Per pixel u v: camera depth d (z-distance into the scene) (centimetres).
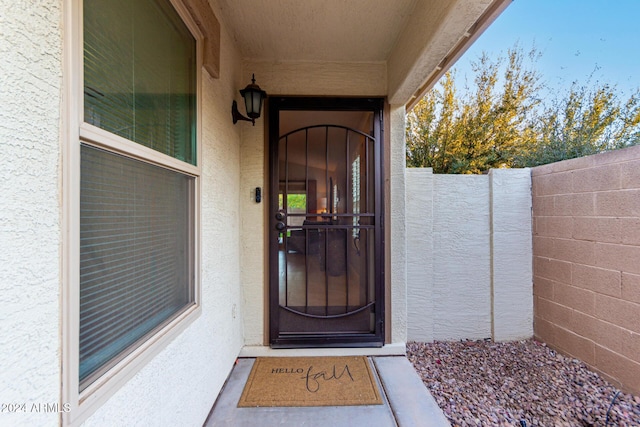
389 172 246
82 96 74
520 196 281
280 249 242
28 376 59
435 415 165
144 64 104
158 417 110
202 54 154
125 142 90
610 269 208
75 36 71
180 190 134
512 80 445
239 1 173
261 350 234
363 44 219
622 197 200
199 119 148
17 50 58
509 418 173
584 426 167
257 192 238
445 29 148
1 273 55
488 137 457
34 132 61
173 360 122
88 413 75
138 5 100
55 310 66
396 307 243
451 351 259
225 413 164
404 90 218
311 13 184
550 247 260
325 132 246
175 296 128
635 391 190
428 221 275
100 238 82
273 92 241
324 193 245
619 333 201
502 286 279
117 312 89
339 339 238
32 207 61
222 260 187
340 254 245
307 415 163
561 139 345
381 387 191
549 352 253
